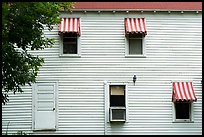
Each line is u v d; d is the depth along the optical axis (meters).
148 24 26.89
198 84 26.61
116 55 26.64
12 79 19.36
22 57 19.62
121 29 26.80
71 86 26.41
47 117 26.27
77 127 26.20
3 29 18.02
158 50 26.75
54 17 19.80
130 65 26.62
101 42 26.69
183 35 26.89
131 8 26.73
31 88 26.33
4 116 26.09
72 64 26.50
